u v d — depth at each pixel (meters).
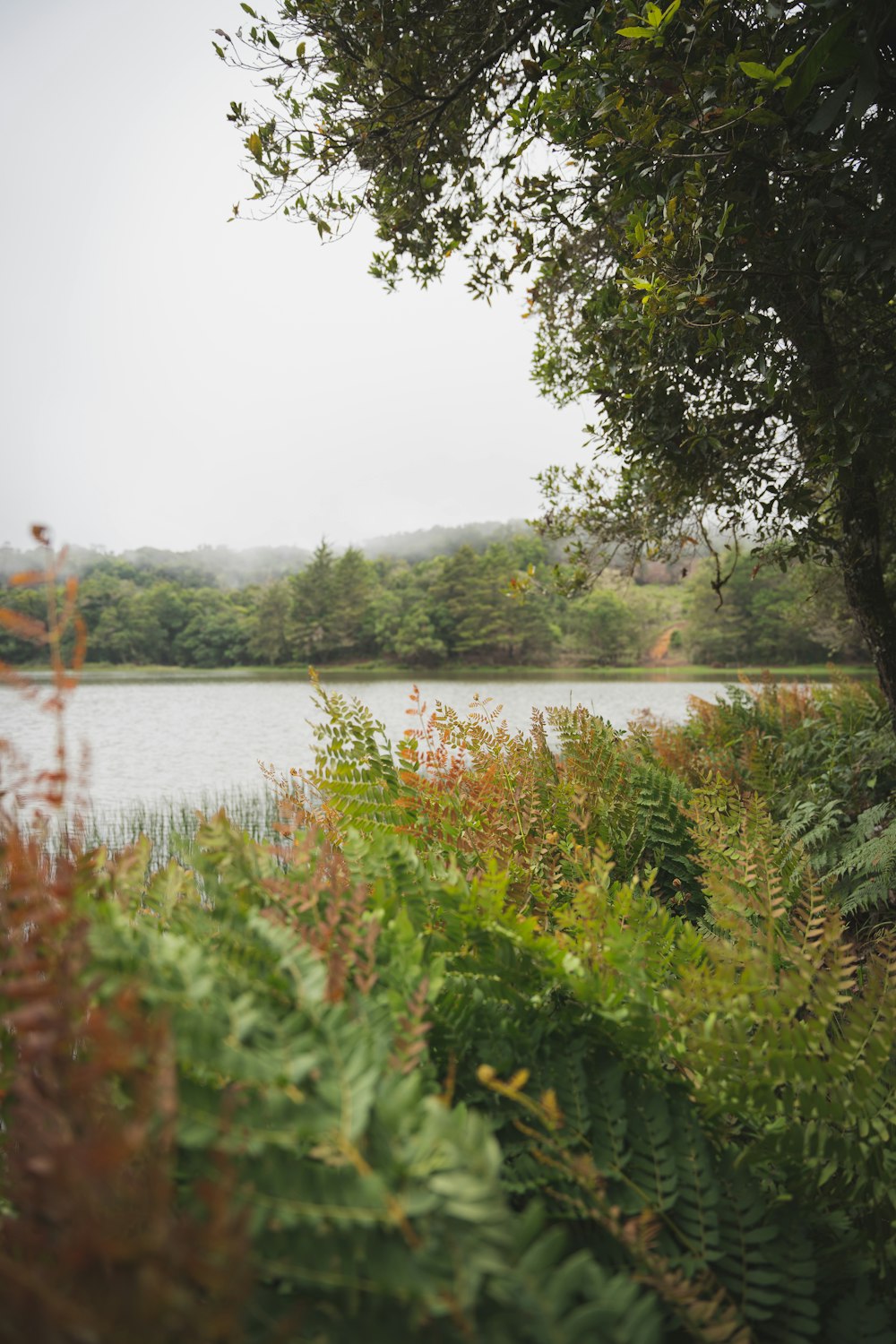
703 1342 0.77
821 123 1.70
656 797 2.54
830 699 6.43
